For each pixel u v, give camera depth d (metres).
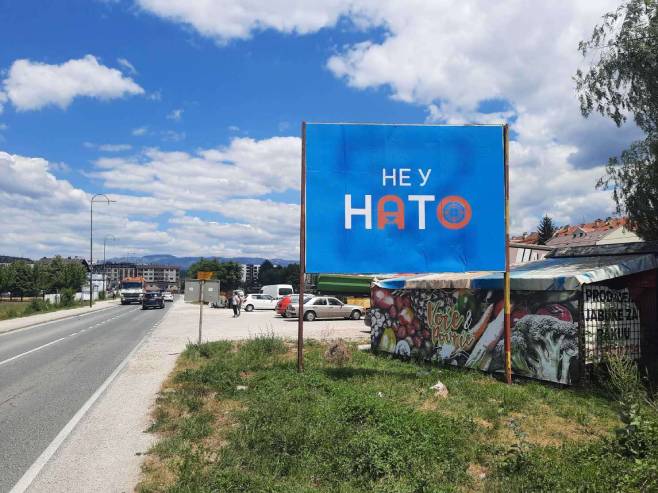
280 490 4.50
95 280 80.00
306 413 6.76
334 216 10.12
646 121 12.71
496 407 7.75
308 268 10.03
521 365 10.13
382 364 12.03
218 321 29.91
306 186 10.12
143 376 11.07
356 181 10.16
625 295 9.73
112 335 21.41
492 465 5.18
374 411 6.50
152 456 5.68
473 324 11.39
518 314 10.28
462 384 9.47
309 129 10.20
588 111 13.50
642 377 9.17
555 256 12.45
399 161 10.23
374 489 4.52
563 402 8.08
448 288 12.12
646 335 9.88
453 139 10.30
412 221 10.15
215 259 104.31
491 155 10.30
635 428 5.26
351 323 28.05
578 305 9.20
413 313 13.12
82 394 9.24
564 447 5.68
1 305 59.72
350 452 5.20
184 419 7.08
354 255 10.07
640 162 12.77
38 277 89.62
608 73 12.87
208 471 4.98
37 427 7.00
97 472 5.23
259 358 12.66
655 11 12.26
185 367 11.80
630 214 13.04
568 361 9.23
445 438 5.74
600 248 11.48
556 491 4.44
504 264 10.04
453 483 4.75
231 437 6.02
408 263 10.07
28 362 13.62
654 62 12.21
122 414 7.69
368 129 10.25
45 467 5.40
